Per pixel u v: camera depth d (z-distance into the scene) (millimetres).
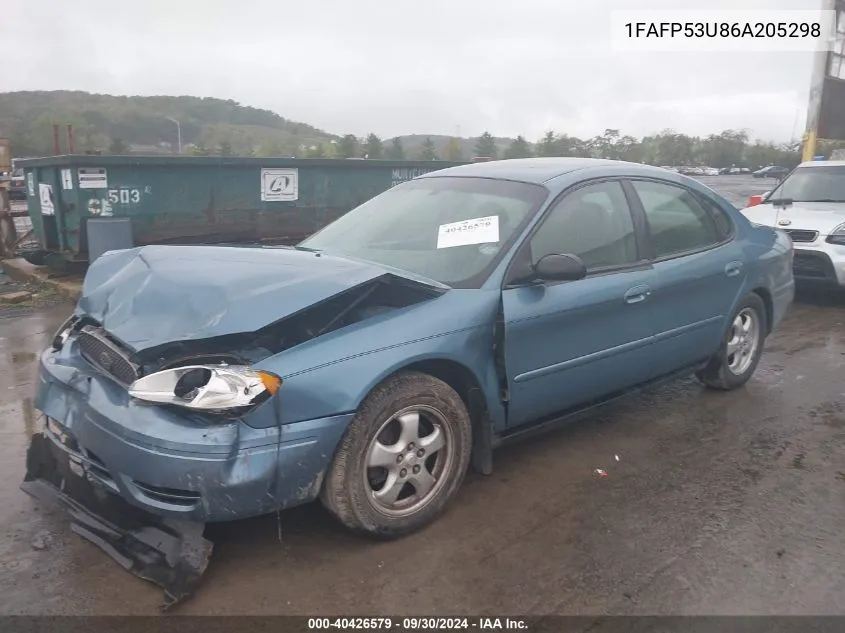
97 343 3100
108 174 8883
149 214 9234
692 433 4516
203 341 2850
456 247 3773
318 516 3398
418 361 3139
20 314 7844
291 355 2854
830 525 3410
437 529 3320
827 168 9453
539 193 3910
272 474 2740
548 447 4270
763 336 5391
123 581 2889
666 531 3340
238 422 2695
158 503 2729
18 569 2949
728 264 4777
